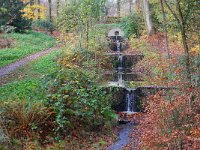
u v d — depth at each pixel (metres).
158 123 10.26
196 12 11.03
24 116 10.61
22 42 29.84
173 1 12.12
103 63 22.81
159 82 17.62
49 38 35.47
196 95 10.56
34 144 10.05
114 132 13.17
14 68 19.88
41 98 12.23
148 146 9.77
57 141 10.97
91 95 13.52
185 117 9.95
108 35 31.53
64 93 12.50
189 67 11.05
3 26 29.41
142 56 24.09
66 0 30.73
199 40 12.12
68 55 22.14
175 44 20.69
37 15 44.81
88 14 25.86
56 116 11.41
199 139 8.38
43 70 18.89
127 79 21.05
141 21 31.69
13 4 31.39
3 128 9.88
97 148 11.29
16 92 13.40
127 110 17.19
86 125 12.59
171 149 9.15
